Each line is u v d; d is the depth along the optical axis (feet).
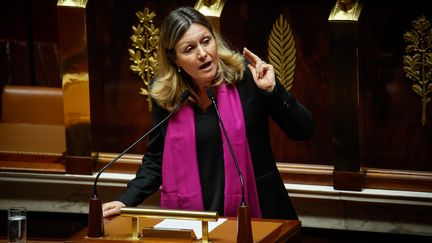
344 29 45.21
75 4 48.37
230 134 35.40
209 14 46.65
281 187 36.35
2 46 63.36
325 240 47.65
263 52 47.88
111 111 50.65
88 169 50.19
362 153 47.44
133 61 49.85
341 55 45.60
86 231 31.27
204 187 36.14
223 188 35.78
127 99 50.31
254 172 35.83
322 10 46.70
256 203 35.73
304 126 35.04
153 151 37.70
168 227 31.37
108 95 50.52
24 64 63.31
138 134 50.52
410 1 45.27
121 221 32.65
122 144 50.78
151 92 36.78
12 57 63.41
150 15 49.08
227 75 36.04
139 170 37.73
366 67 46.60
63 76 49.37
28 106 54.90
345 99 46.01
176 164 36.32
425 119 46.19
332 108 46.37
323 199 47.09
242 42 48.06
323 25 46.80
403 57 46.03
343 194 46.68
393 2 45.55
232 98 35.86
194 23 34.63
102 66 50.29
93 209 30.58
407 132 46.70
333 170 47.21
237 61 36.09
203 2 47.11
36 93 55.01
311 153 48.37
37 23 62.75
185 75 36.32
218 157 35.94
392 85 46.47
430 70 45.65
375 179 47.06
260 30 47.70
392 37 46.01
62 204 51.11
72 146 50.14
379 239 46.83
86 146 50.03
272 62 47.70
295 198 47.52
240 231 28.63
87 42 48.96
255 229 30.78
